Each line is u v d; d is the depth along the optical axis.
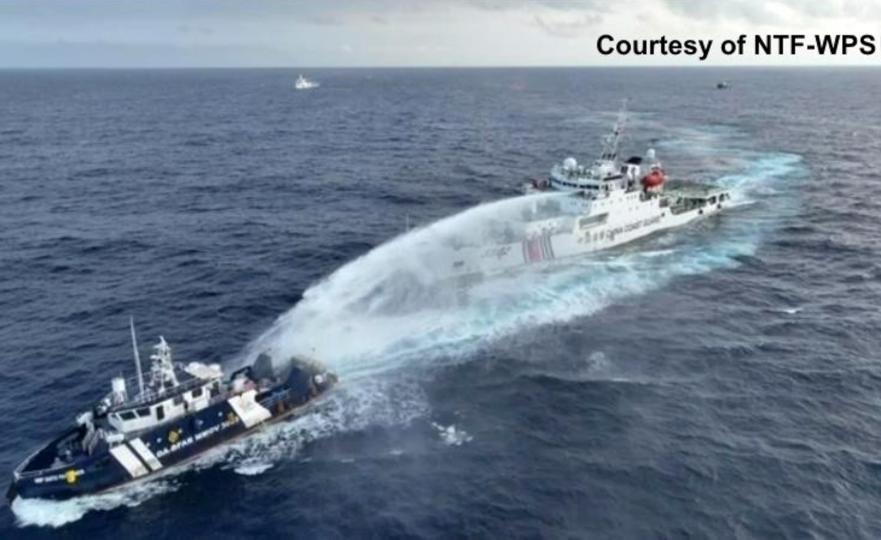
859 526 41.34
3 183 135.75
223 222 106.19
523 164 157.62
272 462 47.81
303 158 168.25
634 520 41.69
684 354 62.25
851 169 147.75
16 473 44.12
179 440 47.53
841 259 88.75
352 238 96.62
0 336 66.56
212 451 48.94
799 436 50.03
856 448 48.69
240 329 67.62
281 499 44.12
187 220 107.81
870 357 61.91
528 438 49.78
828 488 44.50
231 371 59.00
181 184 135.88
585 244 88.31
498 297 74.81
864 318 70.38
